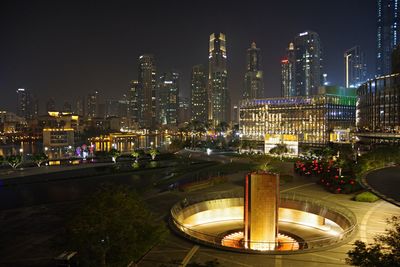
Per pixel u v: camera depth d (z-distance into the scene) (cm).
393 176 4978
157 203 6806
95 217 3114
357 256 2689
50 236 5122
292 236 5409
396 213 5644
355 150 16150
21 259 4284
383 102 16838
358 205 6228
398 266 2408
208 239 5334
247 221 4947
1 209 7106
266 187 4844
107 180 11250
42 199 8212
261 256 3991
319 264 3753
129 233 3200
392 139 14562
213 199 6725
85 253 3334
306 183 8694
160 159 17562
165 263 3831
